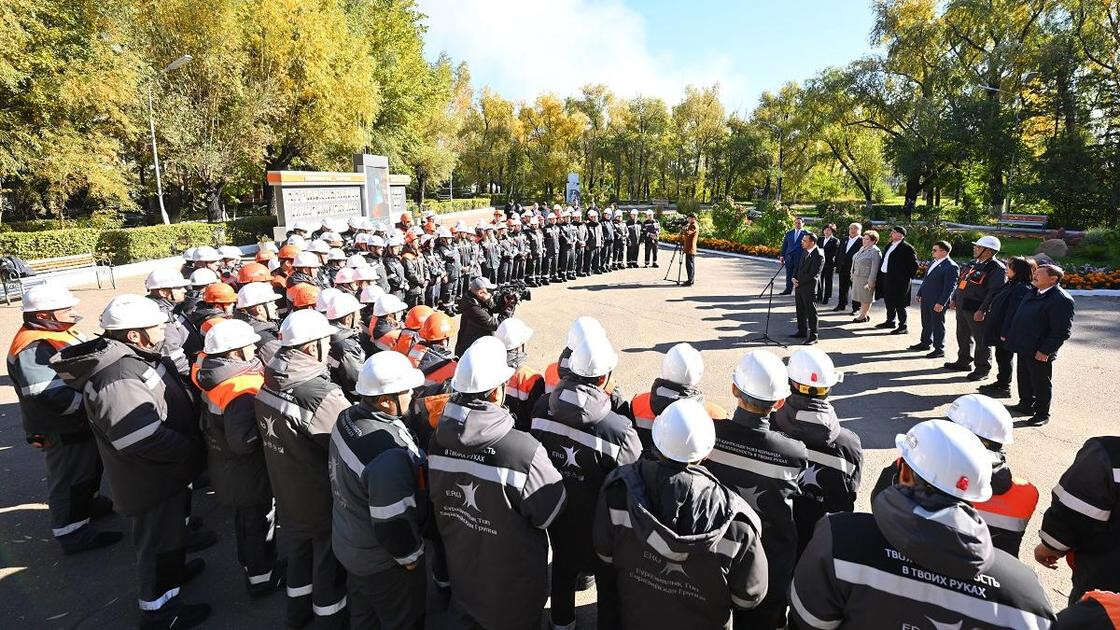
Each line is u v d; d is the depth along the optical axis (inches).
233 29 952.3
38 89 730.8
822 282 504.7
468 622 128.0
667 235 982.4
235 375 138.3
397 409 115.3
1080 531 104.9
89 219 991.6
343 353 186.7
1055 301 234.2
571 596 130.7
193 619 139.4
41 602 146.9
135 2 936.3
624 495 93.0
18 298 534.3
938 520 65.9
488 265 518.0
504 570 106.3
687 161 2425.0
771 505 108.7
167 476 132.8
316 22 1034.7
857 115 1643.7
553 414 123.4
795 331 406.9
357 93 1132.5
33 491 201.3
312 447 125.0
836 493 119.4
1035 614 65.2
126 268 677.3
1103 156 1029.2
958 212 1428.4
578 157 2699.3
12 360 157.3
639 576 92.7
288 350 128.6
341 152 1269.7
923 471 68.2
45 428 159.2
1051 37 1134.4
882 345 371.9
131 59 807.7
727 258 806.5
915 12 1422.2
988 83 1283.2
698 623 91.6
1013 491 103.3
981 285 298.4
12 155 725.9
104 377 125.4
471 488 104.0
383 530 102.0
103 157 824.3
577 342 132.2
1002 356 278.7
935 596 67.6
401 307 221.3
